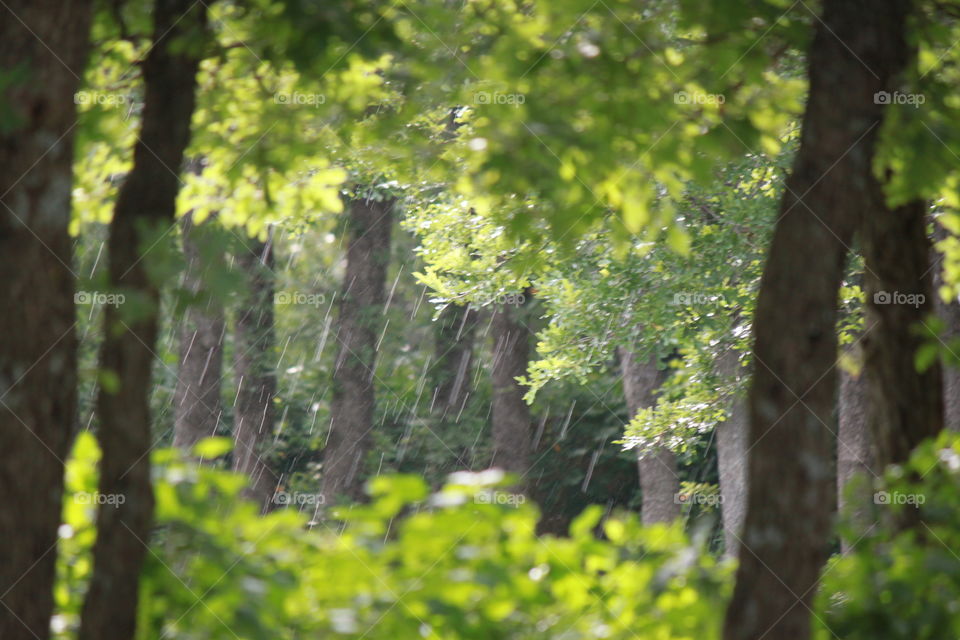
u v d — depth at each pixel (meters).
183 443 37.09
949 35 11.01
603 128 11.65
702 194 21.44
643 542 7.05
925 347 8.97
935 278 18.59
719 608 6.69
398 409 45.34
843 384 22.00
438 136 15.26
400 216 44.56
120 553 6.46
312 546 6.71
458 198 23.80
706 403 23.88
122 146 12.20
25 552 5.88
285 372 41.94
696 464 40.53
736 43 10.96
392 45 9.91
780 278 6.80
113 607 6.41
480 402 45.81
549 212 12.46
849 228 6.89
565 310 24.42
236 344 38.84
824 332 6.73
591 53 11.17
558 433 43.78
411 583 6.28
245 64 11.52
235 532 6.84
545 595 6.51
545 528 43.50
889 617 6.86
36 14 6.02
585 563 6.91
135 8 9.74
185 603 6.39
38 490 5.93
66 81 6.12
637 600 6.65
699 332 23.81
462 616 6.21
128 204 6.97
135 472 6.57
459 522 6.51
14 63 5.99
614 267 22.78
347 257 41.78
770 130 12.23
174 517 6.80
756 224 21.47
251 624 6.11
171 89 7.25
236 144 12.45
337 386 41.75
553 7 11.36
